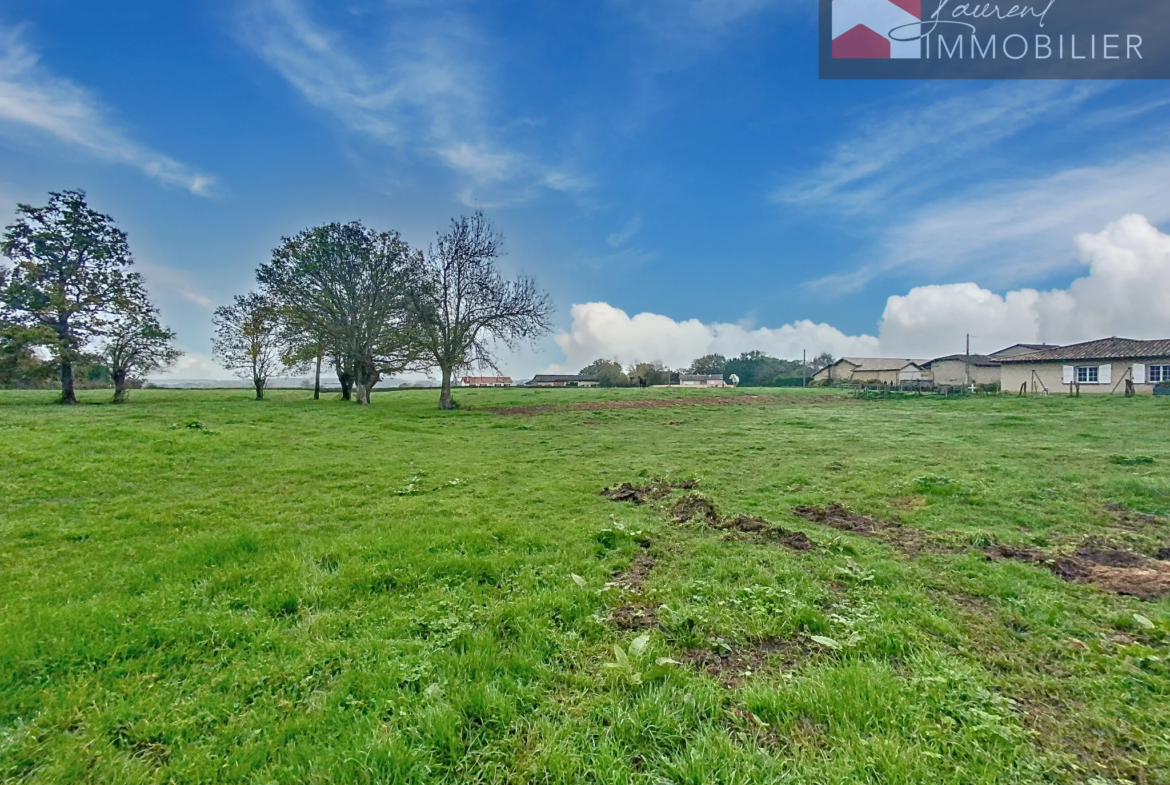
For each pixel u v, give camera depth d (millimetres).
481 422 19812
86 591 4266
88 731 2561
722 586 4395
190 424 14055
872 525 6355
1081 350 33094
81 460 9641
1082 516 6414
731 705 2746
